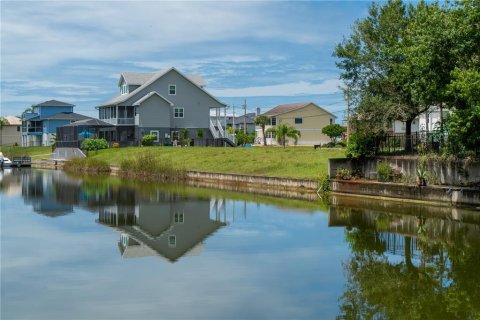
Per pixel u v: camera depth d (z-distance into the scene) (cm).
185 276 1358
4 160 6138
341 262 1494
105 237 1875
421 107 2805
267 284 1284
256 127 8688
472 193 2227
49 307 1138
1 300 1184
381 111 2775
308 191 3103
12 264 1488
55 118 8000
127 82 6462
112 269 1432
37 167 6256
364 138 2927
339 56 2953
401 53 2523
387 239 1792
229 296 1201
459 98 2141
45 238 1856
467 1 2144
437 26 2191
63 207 2645
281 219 2220
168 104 6128
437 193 2386
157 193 3247
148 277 1350
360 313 1090
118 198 2997
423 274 1376
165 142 6028
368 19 2900
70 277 1357
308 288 1259
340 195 2905
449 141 2364
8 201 2889
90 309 1123
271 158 4138
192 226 2086
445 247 1670
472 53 2161
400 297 1198
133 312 1104
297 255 1579
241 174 3656
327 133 6912
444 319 1063
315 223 2111
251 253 1605
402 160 2662
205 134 6431
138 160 4572
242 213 2397
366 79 2895
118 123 6084
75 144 5900
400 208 2402
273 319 1061
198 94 6397
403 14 2853
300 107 7712
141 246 1716
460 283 1301
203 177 3991
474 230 1902
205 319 1065
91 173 5016
